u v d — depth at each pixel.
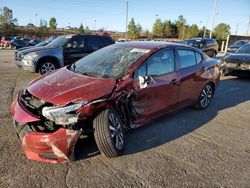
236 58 10.02
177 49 4.98
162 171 3.36
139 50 4.50
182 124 4.99
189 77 5.14
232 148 4.10
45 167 3.33
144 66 4.17
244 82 9.81
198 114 5.64
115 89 3.66
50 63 9.42
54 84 3.71
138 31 66.56
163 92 4.50
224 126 5.02
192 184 3.13
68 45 9.81
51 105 3.35
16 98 3.77
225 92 7.98
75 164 3.42
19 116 3.29
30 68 9.17
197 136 4.48
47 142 3.08
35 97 3.52
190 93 5.32
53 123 3.26
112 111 3.56
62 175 3.18
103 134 3.36
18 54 9.52
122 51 4.62
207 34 62.69
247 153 3.96
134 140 4.20
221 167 3.52
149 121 4.38
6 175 3.13
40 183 3.02
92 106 3.33
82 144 3.91
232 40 33.38
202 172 3.38
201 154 3.85
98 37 10.55
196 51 5.59
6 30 61.84
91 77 3.93
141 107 4.12
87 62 4.61
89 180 3.11
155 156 3.71
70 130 3.17
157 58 4.44
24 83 8.11
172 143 4.15
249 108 6.31
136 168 3.39
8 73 10.05
